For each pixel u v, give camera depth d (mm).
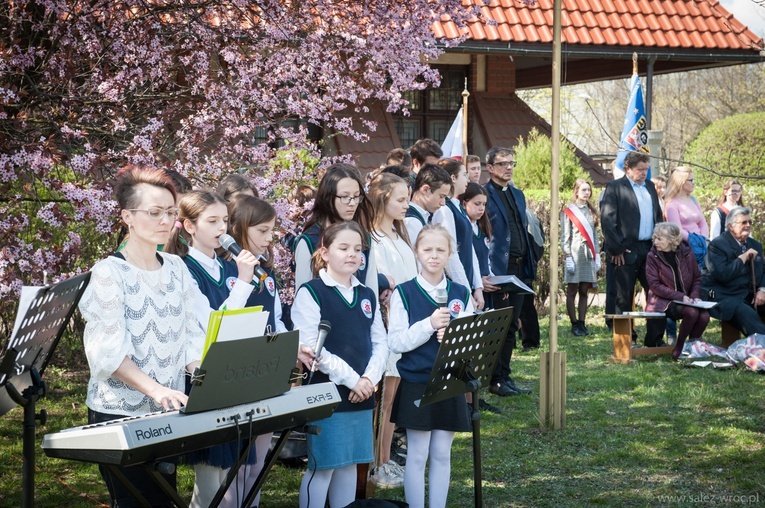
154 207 3371
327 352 4188
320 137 13500
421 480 4504
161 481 3061
